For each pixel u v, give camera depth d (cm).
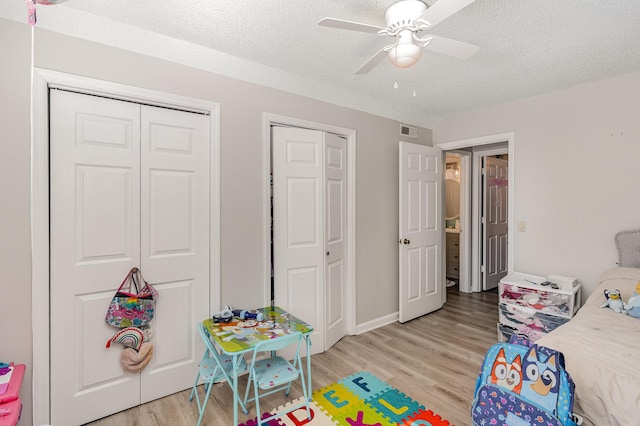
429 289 373
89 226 188
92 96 188
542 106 302
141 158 204
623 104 257
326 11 174
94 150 189
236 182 238
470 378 232
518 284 282
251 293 246
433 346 286
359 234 319
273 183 259
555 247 296
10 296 166
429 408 197
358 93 301
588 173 276
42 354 173
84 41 182
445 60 231
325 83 276
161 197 211
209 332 198
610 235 265
